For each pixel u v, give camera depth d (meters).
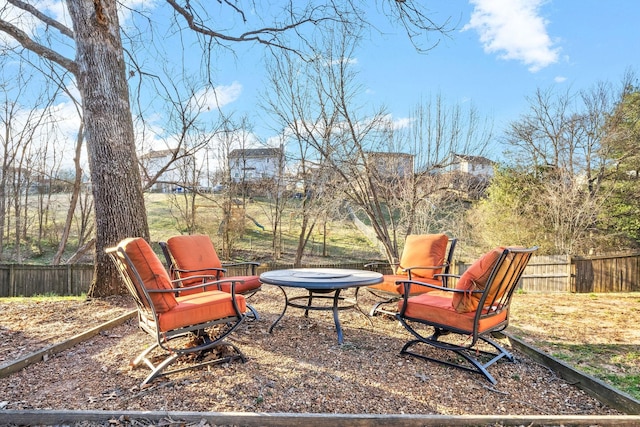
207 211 15.62
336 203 11.16
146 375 2.80
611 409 2.44
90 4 5.38
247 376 2.79
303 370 2.93
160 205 21.09
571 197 12.05
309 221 13.16
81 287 8.53
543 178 13.79
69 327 4.07
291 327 4.18
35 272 8.50
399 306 3.49
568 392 2.69
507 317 3.33
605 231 12.77
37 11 6.32
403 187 9.84
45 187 13.49
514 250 2.77
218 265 4.75
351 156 9.83
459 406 2.43
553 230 12.42
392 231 10.31
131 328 4.08
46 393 2.50
